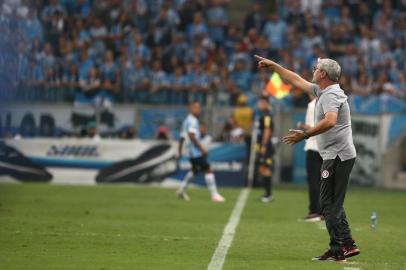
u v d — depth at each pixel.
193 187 69.00
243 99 72.19
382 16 91.19
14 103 70.50
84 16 86.31
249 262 29.25
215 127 73.56
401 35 89.56
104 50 83.12
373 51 86.62
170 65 83.19
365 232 39.91
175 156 69.44
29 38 74.94
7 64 70.56
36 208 47.53
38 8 80.44
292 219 45.44
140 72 79.56
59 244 32.94
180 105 74.12
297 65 83.69
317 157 45.31
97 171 69.50
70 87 76.25
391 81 84.25
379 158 73.94
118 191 62.56
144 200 55.41
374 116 73.62
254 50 84.38
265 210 50.41
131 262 28.66
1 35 70.06
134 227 39.41
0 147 69.12
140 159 69.56
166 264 28.33
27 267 27.22
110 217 43.84
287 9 91.19
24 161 69.38
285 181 73.81
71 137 71.88
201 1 91.81
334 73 29.20
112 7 87.06
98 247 32.34
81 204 51.03
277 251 32.38
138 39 84.38
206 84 79.75
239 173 70.12
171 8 90.38
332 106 28.78
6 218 41.75
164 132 72.50
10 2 71.75
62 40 81.62
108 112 72.62
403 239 37.41
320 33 88.31
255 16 89.88
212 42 89.31
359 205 56.09
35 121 71.25
